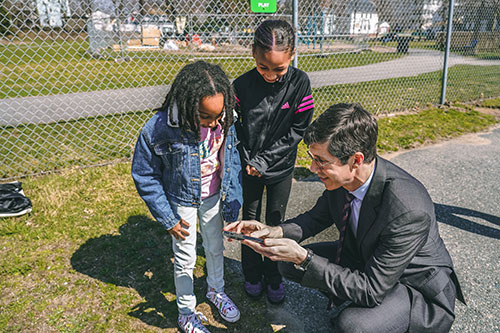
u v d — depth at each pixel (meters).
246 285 2.45
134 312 2.28
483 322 2.25
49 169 4.09
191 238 1.99
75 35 9.24
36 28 6.68
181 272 2.04
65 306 2.29
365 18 9.86
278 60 1.91
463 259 2.85
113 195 3.58
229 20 7.75
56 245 2.84
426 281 1.71
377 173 1.61
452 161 4.77
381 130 5.79
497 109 7.44
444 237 3.14
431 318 1.66
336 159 1.50
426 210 1.58
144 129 1.76
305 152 4.96
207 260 2.27
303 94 2.19
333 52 11.35
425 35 9.98
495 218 3.46
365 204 1.65
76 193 3.57
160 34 9.24
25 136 5.09
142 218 3.24
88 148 4.68
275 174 2.21
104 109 6.31
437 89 8.76
